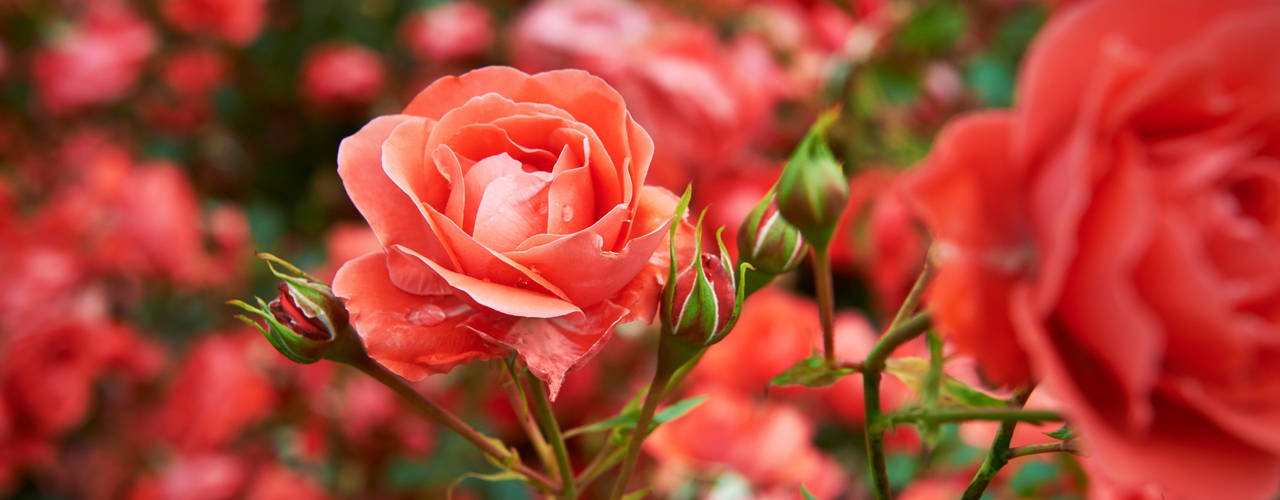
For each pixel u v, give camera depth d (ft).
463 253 1.16
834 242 2.33
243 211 3.01
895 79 2.42
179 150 3.34
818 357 1.30
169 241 2.57
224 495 2.26
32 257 2.53
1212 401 0.99
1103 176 0.99
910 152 2.42
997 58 2.61
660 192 1.23
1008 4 2.84
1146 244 0.97
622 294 1.20
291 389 2.43
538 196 1.17
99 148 3.21
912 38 2.34
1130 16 1.02
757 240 1.33
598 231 1.15
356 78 3.12
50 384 2.35
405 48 3.38
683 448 1.83
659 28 2.45
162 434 2.35
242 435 2.43
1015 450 1.22
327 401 2.37
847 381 1.99
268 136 3.42
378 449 2.35
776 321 2.00
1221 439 1.01
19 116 3.45
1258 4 1.02
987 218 1.04
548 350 1.17
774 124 2.54
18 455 2.38
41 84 3.17
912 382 1.27
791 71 2.50
